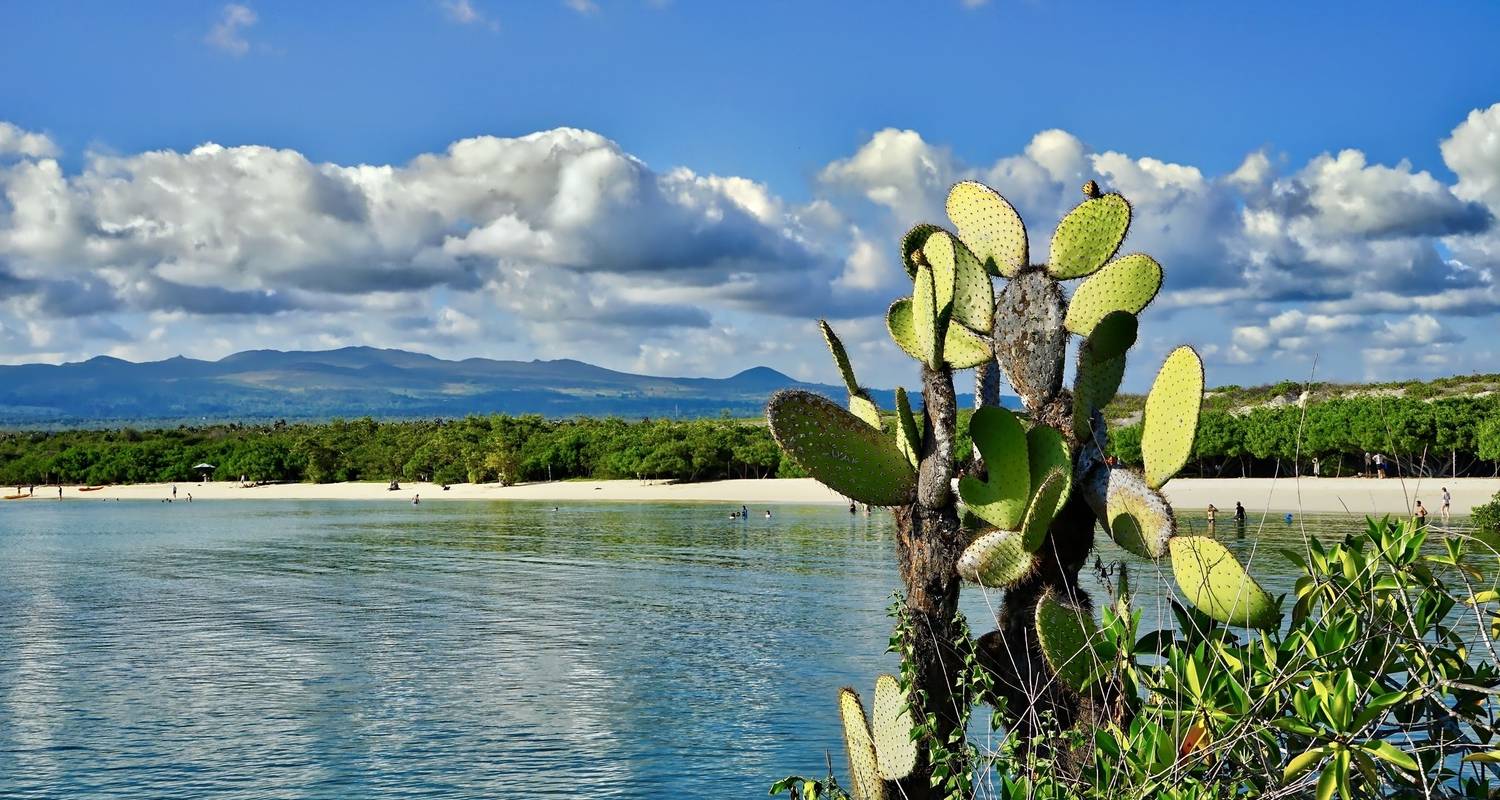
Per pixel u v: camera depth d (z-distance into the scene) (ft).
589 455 389.80
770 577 131.44
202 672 80.53
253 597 120.57
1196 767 14.93
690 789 52.70
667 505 293.23
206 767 57.98
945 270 20.15
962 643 19.56
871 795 20.84
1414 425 217.15
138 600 119.34
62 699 72.59
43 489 456.04
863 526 214.69
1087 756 17.25
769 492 323.98
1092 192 21.29
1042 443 18.95
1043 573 19.31
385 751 59.98
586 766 56.70
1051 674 19.01
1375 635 15.37
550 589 123.24
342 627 99.50
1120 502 19.03
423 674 78.79
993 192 21.81
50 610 112.47
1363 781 14.29
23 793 54.44
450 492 374.84
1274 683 14.28
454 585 128.57
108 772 57.41
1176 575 18.12
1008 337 21.12
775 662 80.89
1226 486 239.09
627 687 73.46
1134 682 17.31
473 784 54.39
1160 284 20.75
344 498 376.89
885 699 20.58
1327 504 198.80
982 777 18.21
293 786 54.80
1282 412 245.86
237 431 564.71
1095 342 19.88
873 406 22.35
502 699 70.85
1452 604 15.99
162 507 343.87
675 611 105.40
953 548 19.75
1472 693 15.07
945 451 19.03
